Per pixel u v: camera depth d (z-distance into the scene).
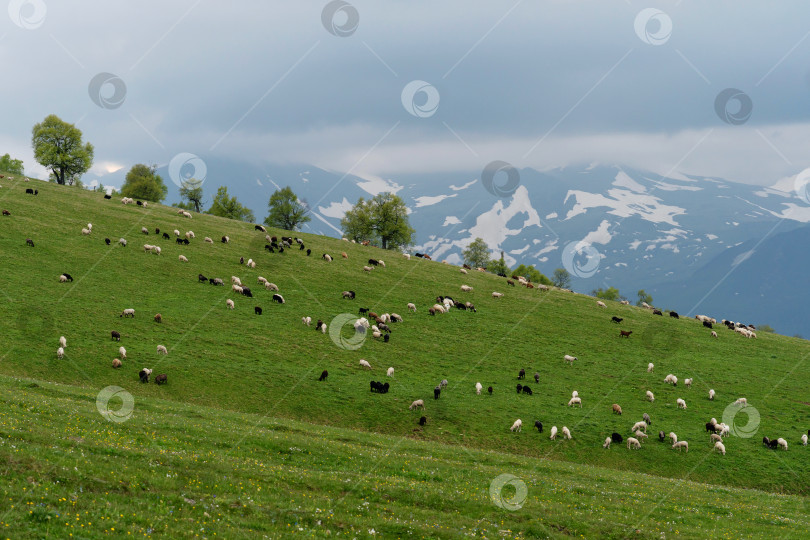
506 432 48.03
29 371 45.03
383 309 74.75
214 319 62.66
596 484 33.00
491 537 22.39
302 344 60.34
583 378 61.75
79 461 21.81
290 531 20.14
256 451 29.11
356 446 34.28
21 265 66.25
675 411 55.59
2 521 16.69
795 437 52.00
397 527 21.75
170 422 31.23
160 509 19.73
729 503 31.73
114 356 50.09
